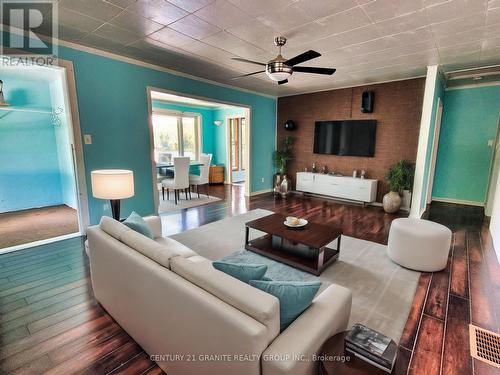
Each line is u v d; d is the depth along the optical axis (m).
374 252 3.15
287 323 1.22
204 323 1.13
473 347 1.71
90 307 2.07
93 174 2.53
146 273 1.42
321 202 5.79
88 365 1.55
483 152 5.34
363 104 5.36
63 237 3.50
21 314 1.99
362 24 2.68
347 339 1.16
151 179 4.32
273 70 2.84
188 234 3.74
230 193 6.79
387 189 5.38
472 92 5.30
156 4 2.32
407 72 4.50
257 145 6.51
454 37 2.99
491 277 2.59
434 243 2.60
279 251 2.99
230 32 2.89
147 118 4.14
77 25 2.76
